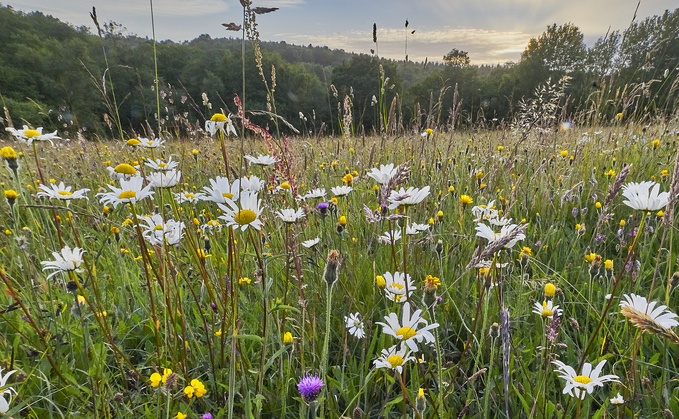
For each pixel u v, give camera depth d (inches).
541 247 114.4
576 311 92.7
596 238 110.9
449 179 172.1
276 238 110.2
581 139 231.3
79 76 1243.8
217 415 62.2
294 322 86.0
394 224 120.9
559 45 1371.8
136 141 97.7
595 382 49.4
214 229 113.7
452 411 64.6
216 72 1723.7
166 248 68.2
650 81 243.0
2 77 1174.3
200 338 85.7
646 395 62.5
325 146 269.0
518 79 1491.1
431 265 105.7
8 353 76.5
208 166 213.9
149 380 68.8
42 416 66.1
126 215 141.2
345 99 222.8
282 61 1811.0
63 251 66.1
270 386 72.6
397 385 74.0
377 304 90.7
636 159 190.2
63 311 85.9
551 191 157.3
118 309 93.4
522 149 205.9
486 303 59.1
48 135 86.3
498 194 145.4
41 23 1701.5
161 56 1831.9
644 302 56.1
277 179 78.6
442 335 86.2
